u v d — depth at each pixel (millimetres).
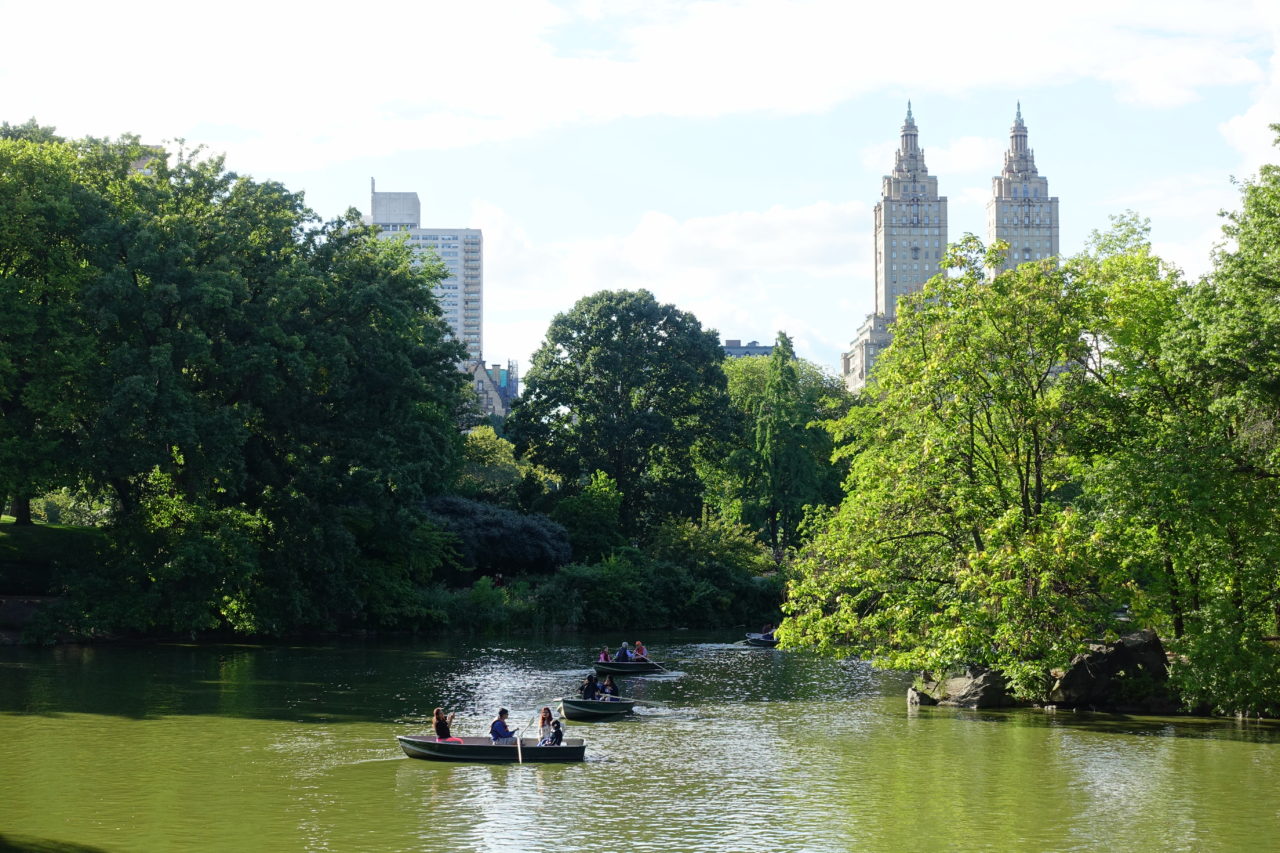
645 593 84750
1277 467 38188
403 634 73000
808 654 64375
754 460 103562
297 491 64375
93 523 86438
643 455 101188
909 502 43656
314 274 65375
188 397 58750
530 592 82562
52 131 63781
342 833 24891
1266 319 35531
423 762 32375
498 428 176375
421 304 73562
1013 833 25375
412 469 65938
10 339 57406
